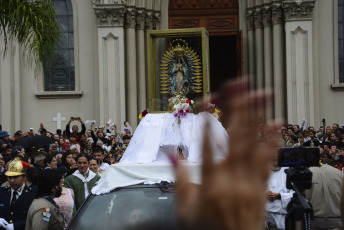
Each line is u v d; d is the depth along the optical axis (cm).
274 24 2281
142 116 1229
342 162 1487
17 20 1245
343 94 2305
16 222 821
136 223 124
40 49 1266
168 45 2047
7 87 2277
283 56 2291
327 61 2309
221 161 119
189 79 1753
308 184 530
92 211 689
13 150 1263
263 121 124
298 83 2252
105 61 2283
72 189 971
